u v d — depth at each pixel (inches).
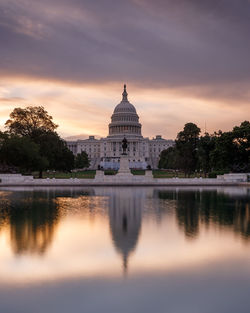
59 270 614.9
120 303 489.1
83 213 1208.2
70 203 1493.6
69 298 505.4
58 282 562.3
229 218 1103.0
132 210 1279.5
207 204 1457.9
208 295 514.9
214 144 3740.2
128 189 2389.3
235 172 3435.0
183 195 1882.4
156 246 763.4
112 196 1819.6
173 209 1306.6
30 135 3636.8
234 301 494.9
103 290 532.7
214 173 3403.1
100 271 610.5
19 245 772.6
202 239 824.9
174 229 932.6
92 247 757.3
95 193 2023.9
